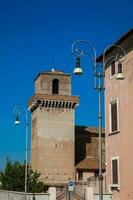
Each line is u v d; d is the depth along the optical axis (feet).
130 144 141.79
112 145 153.89
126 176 143.23
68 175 338.95
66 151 342.64
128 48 146.10
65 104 346.13
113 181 151.94
